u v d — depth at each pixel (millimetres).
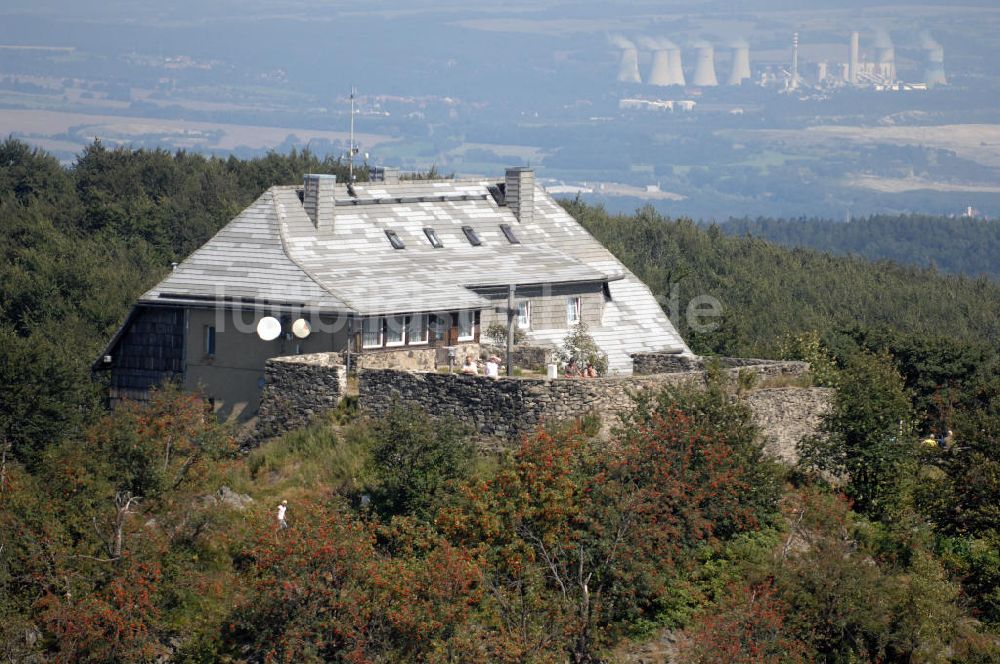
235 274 185250
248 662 121250
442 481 136625
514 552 126062
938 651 132250
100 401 197500
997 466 149750
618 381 149375
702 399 145875
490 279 194750
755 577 130750
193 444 146250
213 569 131375
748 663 116438
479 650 115000
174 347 182625
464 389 149500
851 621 129375
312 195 198125
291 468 147875
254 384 177375
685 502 134250
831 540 137125
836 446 155625
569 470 131375
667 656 123750
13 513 130250
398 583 117625
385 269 190250
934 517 151875
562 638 118188
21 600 126500
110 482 136625
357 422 153750
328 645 116625
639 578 127000
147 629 122250
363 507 136625
